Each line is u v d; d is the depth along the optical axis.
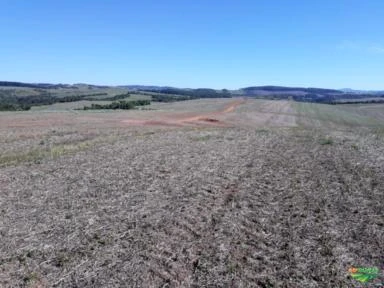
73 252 6.60
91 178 11.49
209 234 7.24
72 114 42.91
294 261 6.20
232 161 14.18
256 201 9.22
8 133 23.61
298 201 9.20
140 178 11.45
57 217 8.20
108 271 5.98
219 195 9.71
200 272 5.91
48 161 14.22
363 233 7.25
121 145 18.36
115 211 8.52
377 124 49.69
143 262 6.23
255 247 6.70
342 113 65.31
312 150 16.88
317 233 7.26
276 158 14.84
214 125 36.00
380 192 9.92
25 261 6.32
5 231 7.48
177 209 8.62
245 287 5.52
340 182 10.99
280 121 45.34
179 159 14.51
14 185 10.82
